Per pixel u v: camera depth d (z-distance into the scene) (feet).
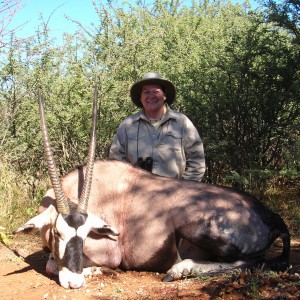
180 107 15.15
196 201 7.83
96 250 7.90
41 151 14.62
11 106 14.20
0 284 7.43
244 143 14.16
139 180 8.30
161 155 9.52
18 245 9.86
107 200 8.18
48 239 7.66
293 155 13.65
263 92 13.85
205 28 17.39
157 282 7.45
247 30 14.14
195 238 7.66
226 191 8.04
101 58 14.76
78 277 7.09
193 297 6.36
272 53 13.71
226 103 13.98
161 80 9.48
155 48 15.51
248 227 7.64
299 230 10.71
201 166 9.78
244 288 6.45
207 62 14.51
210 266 7.52
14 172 13.55
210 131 14.20
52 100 14.12
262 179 13.73
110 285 7.36
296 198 13.24
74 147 14.74
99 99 14.10
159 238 7.84
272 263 7.67
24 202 12.45
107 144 14.67
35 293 7.01
